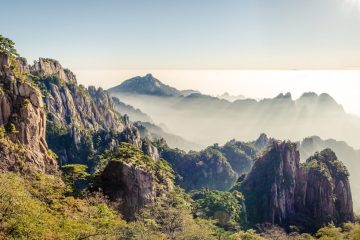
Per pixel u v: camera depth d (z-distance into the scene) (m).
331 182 173.50
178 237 87.50
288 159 176.12
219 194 150.50
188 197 141.62
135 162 111.12
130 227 77.44
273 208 163.50
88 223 63.00
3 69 114.50
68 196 89.31
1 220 48.00
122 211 101.38
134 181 105.44
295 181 175.50
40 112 118.06
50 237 50.66
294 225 160.88
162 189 118.75
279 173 172.25
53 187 94.06
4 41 122.12
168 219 93.19
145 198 105.75
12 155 99.75
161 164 137.00
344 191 177.00
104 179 107.75
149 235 77.56
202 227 97.31
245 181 182.62
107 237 63.34
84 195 94.62
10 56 122.25
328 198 170.00
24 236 47.81
